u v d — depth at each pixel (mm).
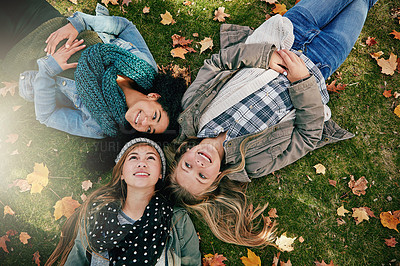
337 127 2252
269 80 1943
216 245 2209
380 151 2324
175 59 2396
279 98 1939
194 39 2430
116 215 1883
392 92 2395
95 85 1928
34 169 2180
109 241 1812
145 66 1971
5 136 2229
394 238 2193
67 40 1993
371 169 2299
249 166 2033
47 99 1984
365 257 2193
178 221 2014
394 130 2348
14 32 1995
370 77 2406
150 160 1902
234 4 2457
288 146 2023
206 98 1987
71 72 1988
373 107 2377
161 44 2406
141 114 1871
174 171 2012
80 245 1871
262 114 1917
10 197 2176
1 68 2246
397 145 2332
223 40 2312
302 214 2250
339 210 2232
